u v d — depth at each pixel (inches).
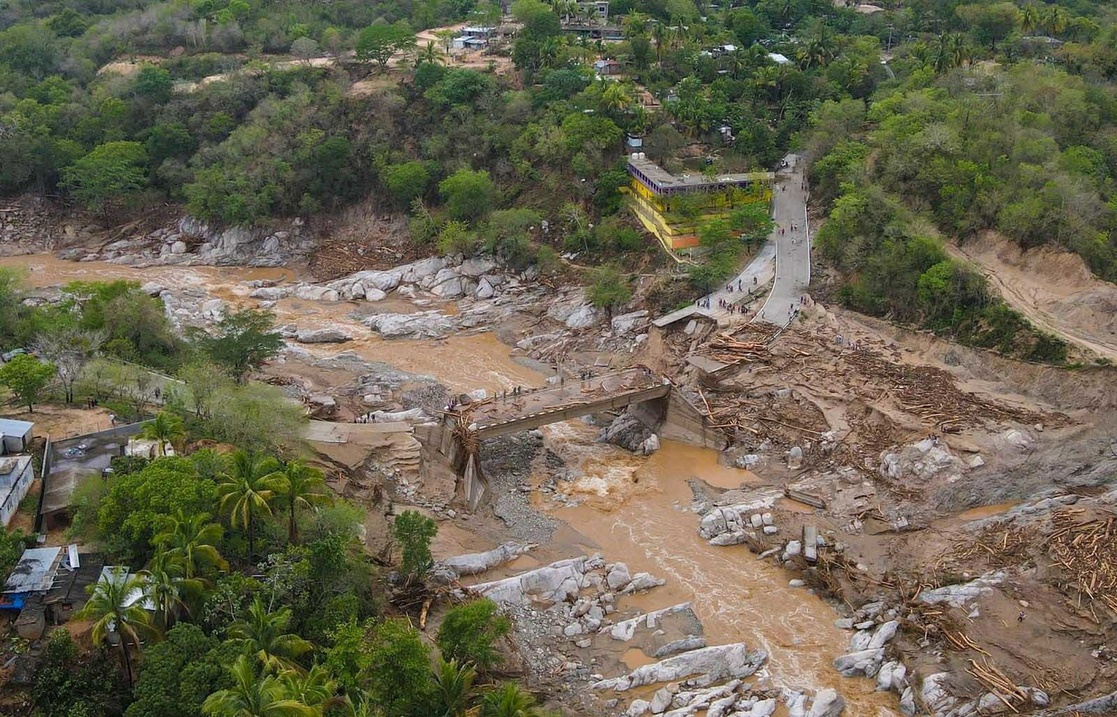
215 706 2256.4
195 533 2871.6
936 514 4089.6
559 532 4094.5
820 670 3277.6
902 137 6117.1
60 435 3794.3
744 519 4121.6
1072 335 4746.6
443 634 3016.7
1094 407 4404.5
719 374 5024.6
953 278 5113.2
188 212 7741.1
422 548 3422.7
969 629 3383.4
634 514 4249.5
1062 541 3705.7
